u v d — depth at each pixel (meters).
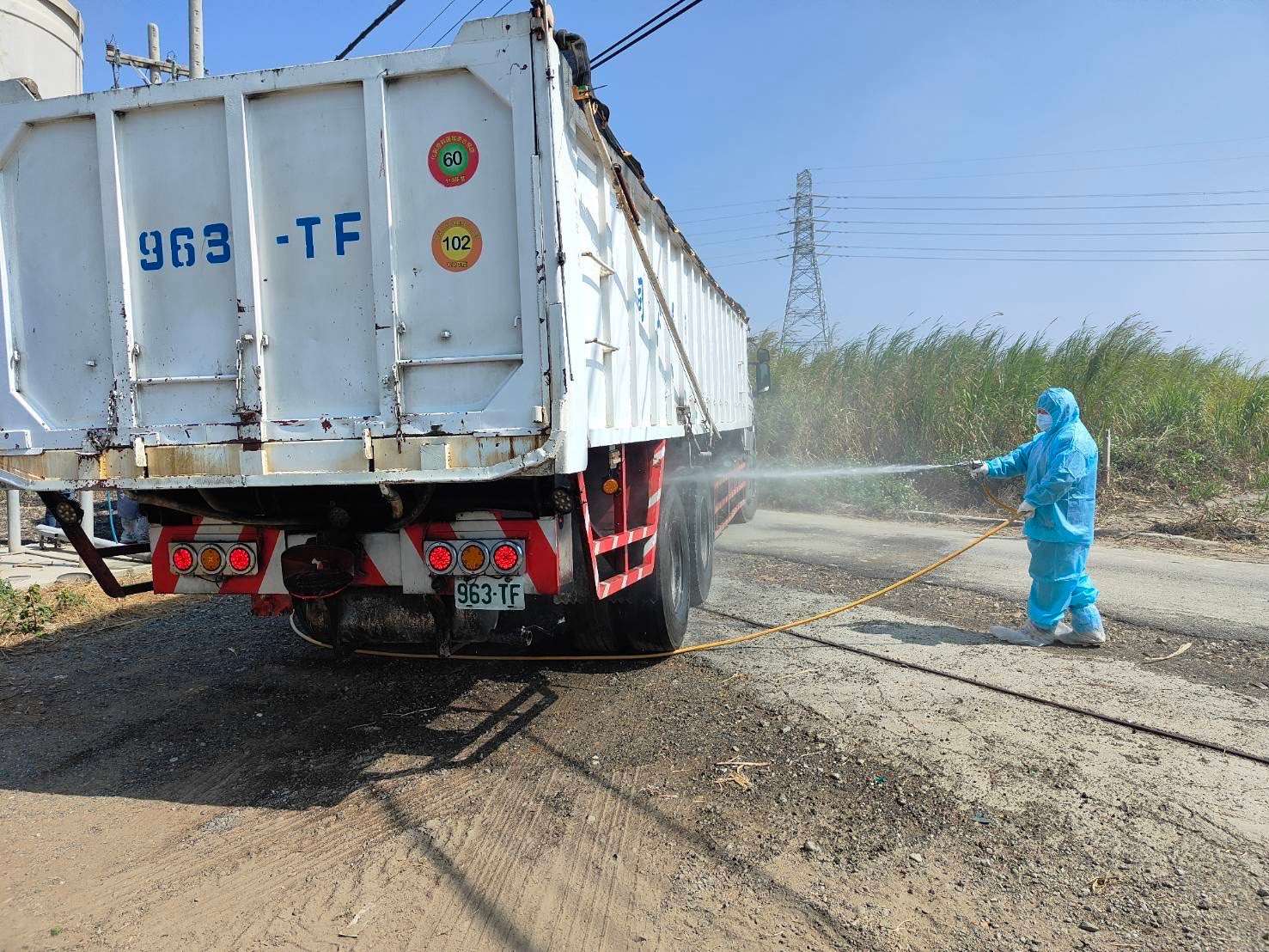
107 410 4.16
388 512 4.27
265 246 3.94
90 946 2.78
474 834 3.44
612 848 3.31
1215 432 14.91
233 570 4.31
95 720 4.86
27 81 4.18
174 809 3.76
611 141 4.74
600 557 4.67
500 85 3.62
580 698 5.00
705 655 5.75
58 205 4.20
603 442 4.38
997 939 2.70
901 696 4.82
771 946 2.69
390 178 3.77
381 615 4.36
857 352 17.41
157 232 4.07
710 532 7.65
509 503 4.08
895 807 3.56
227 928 2.86
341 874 3.18
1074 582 5.64
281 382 3.96
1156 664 5.35
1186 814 3.45
